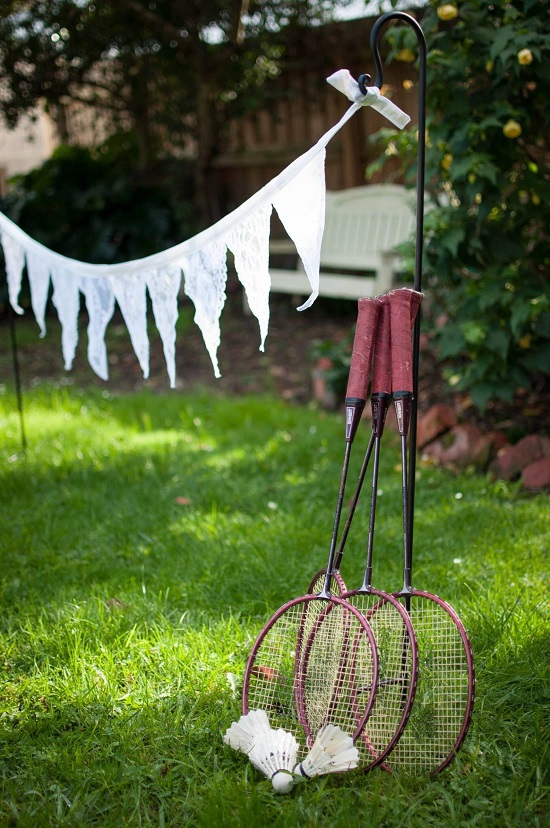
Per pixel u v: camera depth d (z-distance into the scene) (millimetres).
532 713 2182
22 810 1892
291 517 3537
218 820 1800
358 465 4254
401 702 2061
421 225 2248
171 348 2465
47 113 8789
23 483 4105
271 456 4477
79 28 7973
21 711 2275
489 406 4723
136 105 8914
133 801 1914
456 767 1987
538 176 3906
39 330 8164
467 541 3262
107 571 3137
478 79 3672
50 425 5137
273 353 6840
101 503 3848
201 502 3848
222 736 2121
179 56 8391
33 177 9227
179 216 8844
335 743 1932
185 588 2924
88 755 2086
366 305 2029
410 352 2008
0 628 2705
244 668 2408
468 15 3461
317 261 1960
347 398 2029
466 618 2568
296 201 1964
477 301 3988
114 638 2598
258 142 9180
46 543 3400
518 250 3846
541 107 3627
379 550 3193
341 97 8258
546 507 3566
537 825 1774
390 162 7984
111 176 9109
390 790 1899
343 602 2016
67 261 3074
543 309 3850
